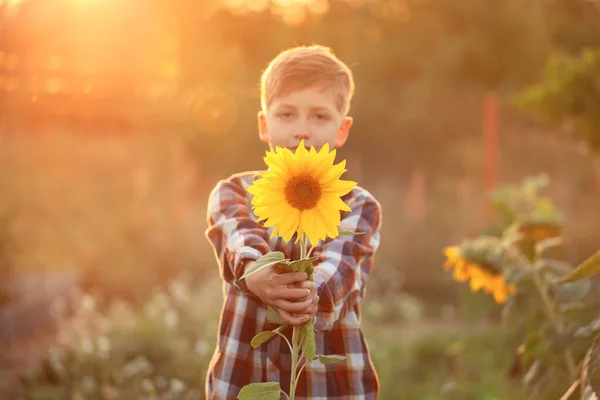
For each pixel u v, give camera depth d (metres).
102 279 10.49
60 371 4.59
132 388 4.64
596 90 5.34
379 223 2.14
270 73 2.08
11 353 6.12
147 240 11.58
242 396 1.65
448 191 16.22
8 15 6.32
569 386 2.72
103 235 11.06
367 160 19.45
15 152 9.81
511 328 3.41
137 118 8.59
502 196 3.92
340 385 2.03
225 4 18.09
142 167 12.24
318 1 20.41
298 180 1.58
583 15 22.36
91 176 11.52
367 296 10.10
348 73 2.11
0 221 7.69
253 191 1.60
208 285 8.46
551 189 15.35
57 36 6.72
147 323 6.12
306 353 1.66
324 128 2.02
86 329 6.00
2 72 6.41
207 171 16.52
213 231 2.08
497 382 4.93
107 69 7.70
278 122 2.03
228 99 16.33
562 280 1.95
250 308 2.05
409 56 19.52
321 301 1.84
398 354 6.82
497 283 3.17
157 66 8.37
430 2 20.17
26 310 7.16
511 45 20.06
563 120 5.60
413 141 19.38
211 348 5.82
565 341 2.71
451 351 5.94
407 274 12.12
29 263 9.27
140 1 7.93
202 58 15.87
